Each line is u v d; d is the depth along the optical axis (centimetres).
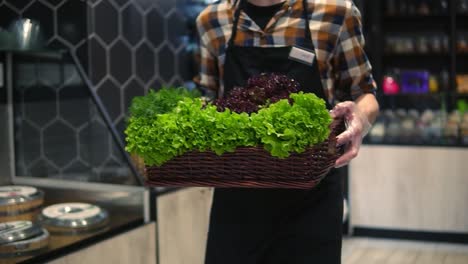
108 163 233
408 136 489
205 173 131
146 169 135
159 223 242
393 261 418
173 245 252
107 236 212
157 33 306
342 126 152
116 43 274
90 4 254
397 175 481
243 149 126
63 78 239
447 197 471
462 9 543
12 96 245
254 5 164
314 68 161
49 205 242
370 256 432
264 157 125
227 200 163
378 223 488
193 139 127
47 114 241
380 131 495
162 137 128
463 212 470
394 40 562
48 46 232
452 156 468
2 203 211
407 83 546
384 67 575
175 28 322
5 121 243
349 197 493
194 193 268
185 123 127
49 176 242
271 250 163
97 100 235
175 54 323
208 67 178
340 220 162
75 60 238
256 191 160
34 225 198
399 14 557
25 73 243
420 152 475
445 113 488
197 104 135
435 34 569
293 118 122
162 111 142
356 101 168
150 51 301
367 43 550
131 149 133
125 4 279
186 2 331
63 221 209
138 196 232
